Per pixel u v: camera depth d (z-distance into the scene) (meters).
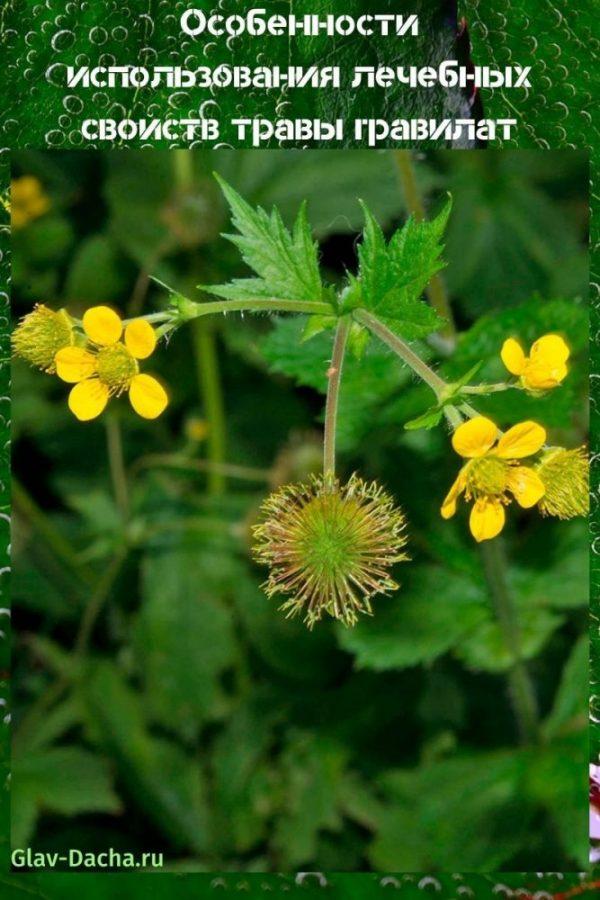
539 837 0.40
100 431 0.45
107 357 0.36
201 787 0.42
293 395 0.45
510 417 0.39
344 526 0.36
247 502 0.44
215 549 0.44
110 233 0.45
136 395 0.36
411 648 0.41
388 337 0.36
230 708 0.43
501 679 0.42
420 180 0.43
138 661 0.43
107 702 0.43
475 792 0.40
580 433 0.40
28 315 0.37
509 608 0.41
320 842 0.42
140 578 0.44
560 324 0.39
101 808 0.42
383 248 0.35
